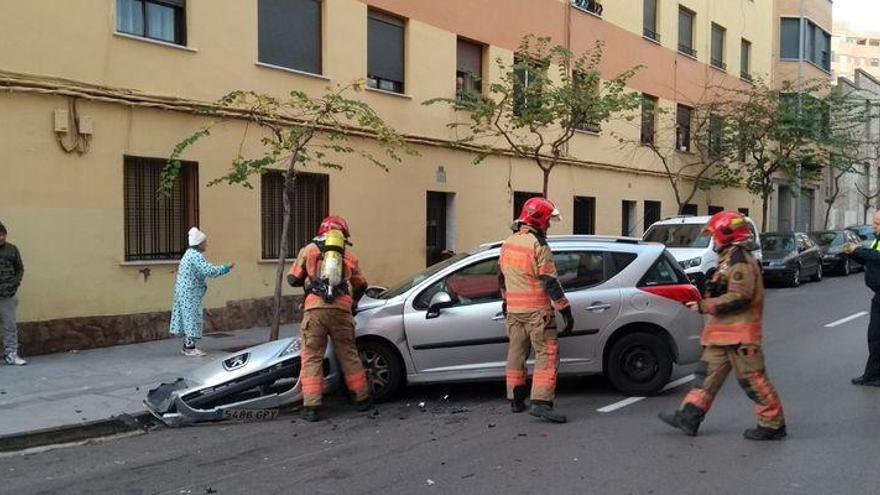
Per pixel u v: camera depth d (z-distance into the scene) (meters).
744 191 29.98
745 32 29.55
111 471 5.68
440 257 16.17
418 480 5.24
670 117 24.36
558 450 5.87
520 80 15.68
